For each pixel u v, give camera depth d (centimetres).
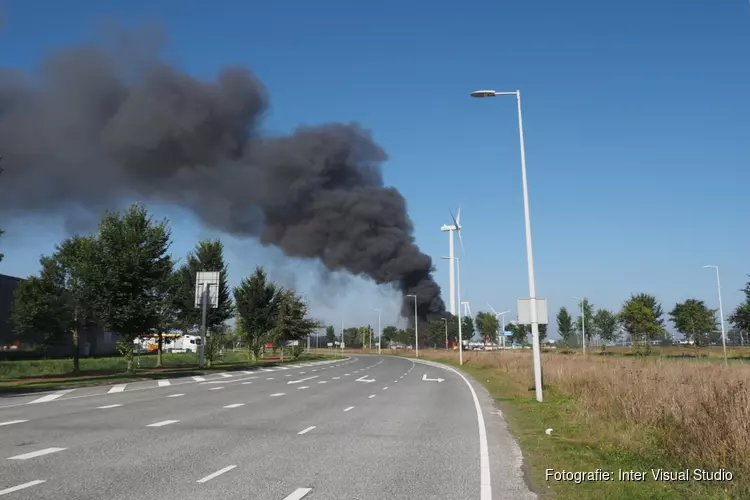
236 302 5506
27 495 668
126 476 777
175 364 5191
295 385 2700
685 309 6550
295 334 6381
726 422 905
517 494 713
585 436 1133
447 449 1038
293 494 695
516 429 1299
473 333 11606
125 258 3200
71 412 1537
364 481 775
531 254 1991
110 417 1432
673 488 718
